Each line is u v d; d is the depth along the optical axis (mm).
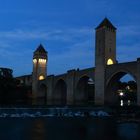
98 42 120938
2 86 132625
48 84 168000
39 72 193625
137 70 95625
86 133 48906
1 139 42031
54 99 159250
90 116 86062
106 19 123938
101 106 100438
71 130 52594
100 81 115188
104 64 114625
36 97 186500
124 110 93500
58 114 89625
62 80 153500
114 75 108500
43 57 197000
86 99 134750
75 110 95250
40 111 92875
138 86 94875
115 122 67312
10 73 142875
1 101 130750
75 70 134625
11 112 89938
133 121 67812
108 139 42938
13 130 51594
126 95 162750
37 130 52062
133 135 46750
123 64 102938
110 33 120312
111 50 119250
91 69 122250
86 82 135125
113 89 113000
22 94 146625
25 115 85812
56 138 43312
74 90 133625
